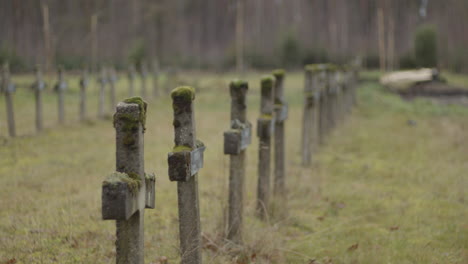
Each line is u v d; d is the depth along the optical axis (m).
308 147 9.06
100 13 31.02
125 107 2.72
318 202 6.74
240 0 42.12
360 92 22.92
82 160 8.77
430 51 37.19
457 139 12.05
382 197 7.09
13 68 23.89
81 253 4.56
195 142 3.61
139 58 35.62
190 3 49.09
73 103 17.16
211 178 7.73
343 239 5.42
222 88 22.62
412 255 4.95
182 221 3.76
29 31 26.53
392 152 10.62
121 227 2.79
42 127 11.79
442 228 5.84
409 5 48.00
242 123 4.77
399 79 24.61
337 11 47.09
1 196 6.31
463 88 24.03
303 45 45.34
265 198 5.80
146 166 8.43
